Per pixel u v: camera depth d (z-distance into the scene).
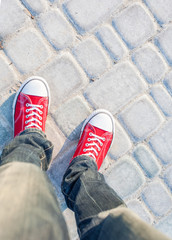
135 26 1.66
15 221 0.60
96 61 1.64
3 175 0.83
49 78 1.61
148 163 1.73
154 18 1.68
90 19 1.62
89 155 1.61
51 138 1.64
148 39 1.68
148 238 0.72
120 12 1.64
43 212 0.68
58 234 0.63
